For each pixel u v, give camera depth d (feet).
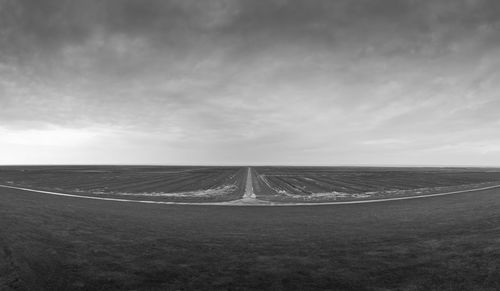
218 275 28.22
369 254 34.12
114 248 36.86
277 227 51.83
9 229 45.19
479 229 44.93
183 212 72.95
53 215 60.23
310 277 27.71
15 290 24.73
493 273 27.22
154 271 29.17
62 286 25.58
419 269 28.99
